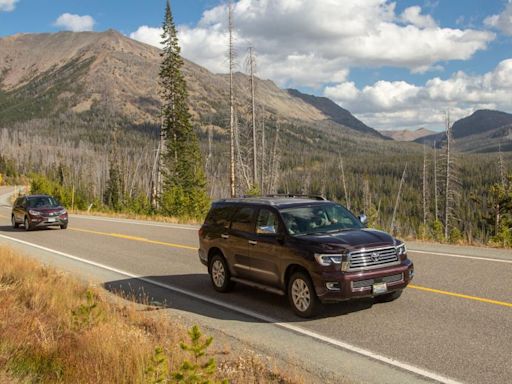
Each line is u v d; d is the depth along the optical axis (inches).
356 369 235.9
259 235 365.1
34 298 347.3
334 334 289.7
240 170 1659.7
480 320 301.3
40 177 2910.9
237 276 393.7
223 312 351.6
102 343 240.5
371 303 350.0
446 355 247.6
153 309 361.4
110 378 209.0
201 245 434.6
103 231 951.6
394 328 294.2
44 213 1000.9
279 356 257.6
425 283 402.9
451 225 1942.7
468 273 435.2
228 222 402.3
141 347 236.4
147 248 691.4
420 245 622.2
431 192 3895.2
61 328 288.0
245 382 221.3
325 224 358.0
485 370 227.1
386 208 5984.3
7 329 263.3
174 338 277.7
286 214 356.5
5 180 6343.5
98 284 457.1
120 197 3139.8
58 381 209.8
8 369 213.3
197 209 1605.6
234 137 1644.9
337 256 308.3
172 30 2090.3
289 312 343.0
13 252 557.0
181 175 2082.9
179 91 2108.8
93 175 5270.7
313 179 7012.8
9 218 1510.8
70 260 611.8
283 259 338.0
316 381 223.6
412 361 242.1
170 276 492.1
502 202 1627.7
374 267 313.9
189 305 375.2
